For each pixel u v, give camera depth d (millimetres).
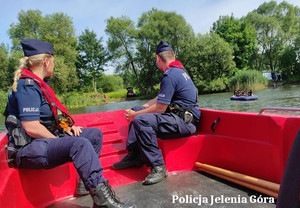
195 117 2818
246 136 2371
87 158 1881
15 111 2023
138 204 2143
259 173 2236
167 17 46312
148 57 47719
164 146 2719
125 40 51344
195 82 43750
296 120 1962
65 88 45969
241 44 51094
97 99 48344
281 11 62250
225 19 54094
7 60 43062
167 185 2447
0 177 1663
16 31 47875
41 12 47688
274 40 55906
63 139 1952
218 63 43750
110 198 1873
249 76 40312
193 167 2787
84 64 59531
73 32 47750
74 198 2381
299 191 699
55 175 2322
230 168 2498
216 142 2625
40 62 2125
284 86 40688
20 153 1957
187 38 45281
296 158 718
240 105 23172
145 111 2807
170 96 2688
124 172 2832
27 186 2055
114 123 4051
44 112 2119
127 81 74188
